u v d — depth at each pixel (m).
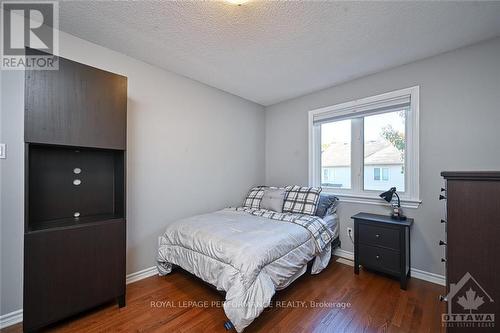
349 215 2.80
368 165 2.72
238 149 3.38
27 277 1.40
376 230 2.24
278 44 1.99
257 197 3.15
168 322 1.61
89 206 1.95
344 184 2.95
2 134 1.56
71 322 1.60
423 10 1.55
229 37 1.89
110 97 1.79
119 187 1.96
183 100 2.67
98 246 1.69
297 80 2.78
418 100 2.27
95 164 1.99
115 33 1.85
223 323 1.59
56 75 1.54
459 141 2.05
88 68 1.68
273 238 1.83
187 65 2.41
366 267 2.34
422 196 2.24
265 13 1.59
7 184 1.58
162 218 2.47
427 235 2.22
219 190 3.09
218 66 2.42
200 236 1.93
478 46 1.96
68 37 1.86
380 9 1.55
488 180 0.99
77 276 1.59
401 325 1.56
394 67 2.43
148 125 2.36
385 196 2.33
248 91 3.17
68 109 1.58
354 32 1.81
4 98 1.58
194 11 1.57
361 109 2.69
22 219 1.63
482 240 1.00
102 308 1.77
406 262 2.10
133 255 2.23
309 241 2.17
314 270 2.30
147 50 2.11
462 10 1.55
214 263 1.70
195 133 2.80
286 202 2.86
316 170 3.21
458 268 1.06
